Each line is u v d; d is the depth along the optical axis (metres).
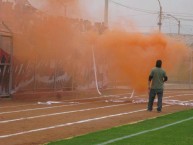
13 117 26.28
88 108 32.56
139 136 19.78
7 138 19.36
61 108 32.06
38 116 27.02
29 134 20.50
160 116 28.14
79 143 17.69
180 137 19.80
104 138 19.02
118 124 24.36
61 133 20.94
